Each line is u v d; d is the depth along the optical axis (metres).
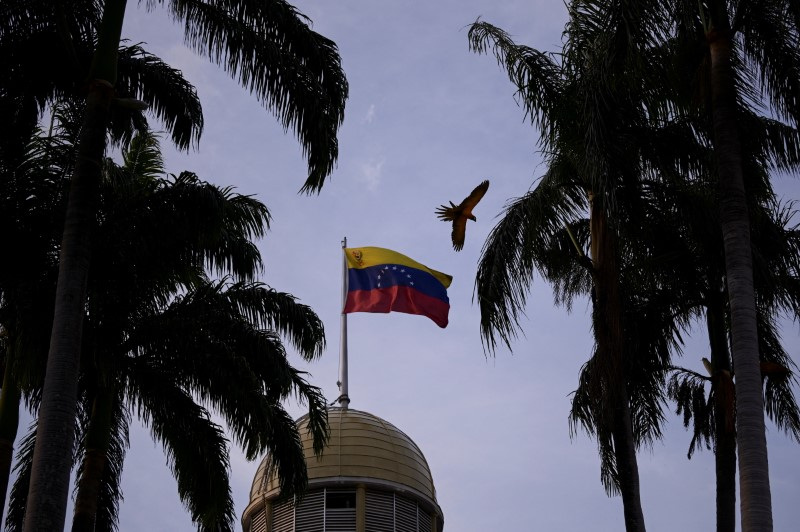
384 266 45.28
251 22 27.88
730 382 28.73
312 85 27.30
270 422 29.39
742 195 22.56
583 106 24.38
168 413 29.23
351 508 47.88
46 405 22.20
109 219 27.88
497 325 27.41
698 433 31.34
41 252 27.81
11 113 28.05
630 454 25.89
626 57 23.09
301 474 30.11
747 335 21.44
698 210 27.55
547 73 26.92
